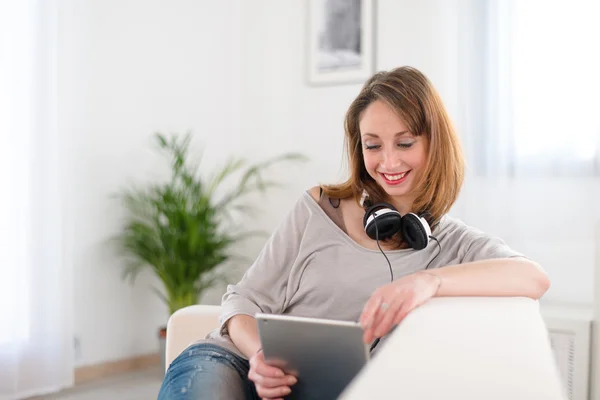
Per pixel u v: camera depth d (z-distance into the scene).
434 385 0.54
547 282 1.12
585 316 2.27
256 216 3.60
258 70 3.61
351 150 1.48
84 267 3.03
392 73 1.40
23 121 2.66
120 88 3.16
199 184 3.14
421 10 3.00
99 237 3.09
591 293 2.59
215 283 3.45
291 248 1.49
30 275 2.71
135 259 3.24
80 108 3.00
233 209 3.63
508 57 2.72
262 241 3.58
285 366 1.03
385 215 1.32
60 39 2.80
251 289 1.46
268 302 1.45
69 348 2.85
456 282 1.06
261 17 3.60
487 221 2.75
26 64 2.68
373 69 3.21
